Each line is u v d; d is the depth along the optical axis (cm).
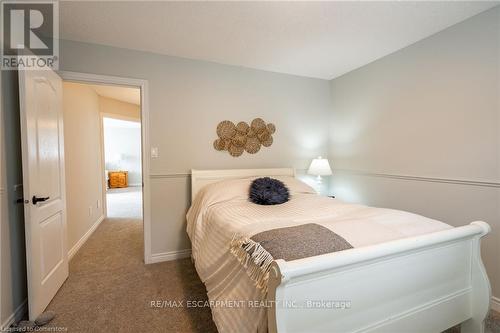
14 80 167
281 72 313
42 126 176
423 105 226
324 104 344
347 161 318
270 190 218
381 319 111
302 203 210
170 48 243
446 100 207
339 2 169
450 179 205
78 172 302
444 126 209
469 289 136
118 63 238
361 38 223
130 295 195
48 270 183
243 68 293
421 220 144
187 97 267
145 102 249
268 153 311
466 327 141
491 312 175
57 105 203
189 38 222
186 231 268
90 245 303
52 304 182
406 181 243
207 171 269
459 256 132
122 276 226
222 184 241
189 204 271
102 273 232
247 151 297
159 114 256
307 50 248
